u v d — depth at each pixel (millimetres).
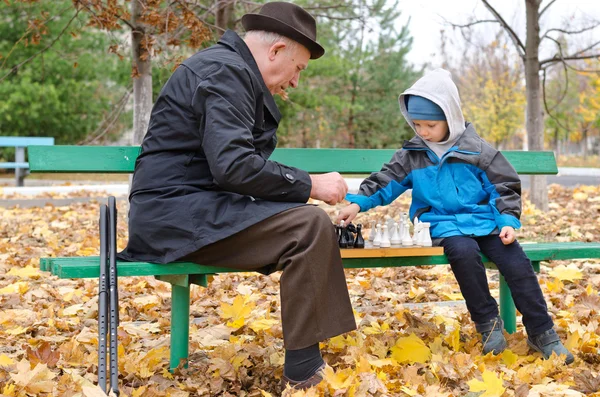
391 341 3480
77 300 4723
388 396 2736
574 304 4477
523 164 4430
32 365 3117
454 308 4488
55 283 5266
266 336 3699
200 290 4961
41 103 19828
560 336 3754
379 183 3562
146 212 2902
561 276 4973
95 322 4145
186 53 10383
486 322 3305
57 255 6309
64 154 3449
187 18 6652
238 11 9422
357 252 3076
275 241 2795
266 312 4215
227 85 2865
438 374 3006
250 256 2836
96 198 10492
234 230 2771
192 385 2955
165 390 2908
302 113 25562
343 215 3389
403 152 3650
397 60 24641
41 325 4035
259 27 3111
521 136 36938
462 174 3498
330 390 2709
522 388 2771
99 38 20109
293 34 3066
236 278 5383
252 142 2918
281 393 2822
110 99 21641
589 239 6660
